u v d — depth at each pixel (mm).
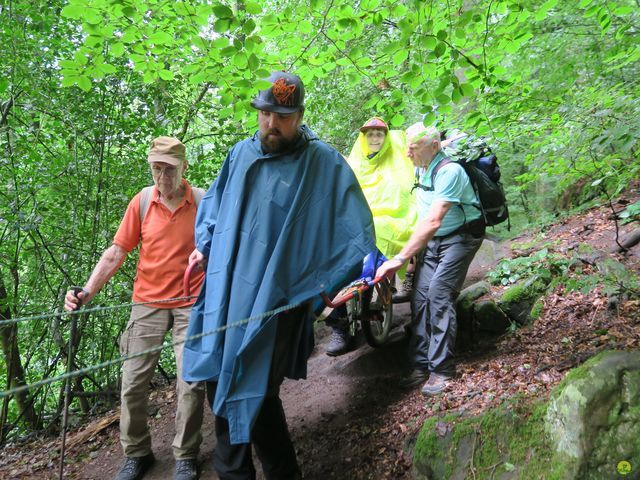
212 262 2305
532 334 3330
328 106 5746
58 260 4496
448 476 2322
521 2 2172
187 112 4980
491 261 4695
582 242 4215
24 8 4074
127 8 2088
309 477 2727
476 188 3062
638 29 2891
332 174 2293
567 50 3418
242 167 2342
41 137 4445
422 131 2947
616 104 2459
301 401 3543
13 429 4781
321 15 2225
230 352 2111
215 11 1896
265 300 2104
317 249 2217
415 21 2146
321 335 4574
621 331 2871
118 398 4613
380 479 2564
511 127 2953
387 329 3822
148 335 2949
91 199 4449
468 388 2875
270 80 2193
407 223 3395
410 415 2898
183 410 2840
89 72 2312
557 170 3416
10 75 4113
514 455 2193
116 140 4523
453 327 3049
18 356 4617
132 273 4625
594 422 1948
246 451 2377
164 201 2959
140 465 3010
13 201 4098
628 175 3094
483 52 2309
